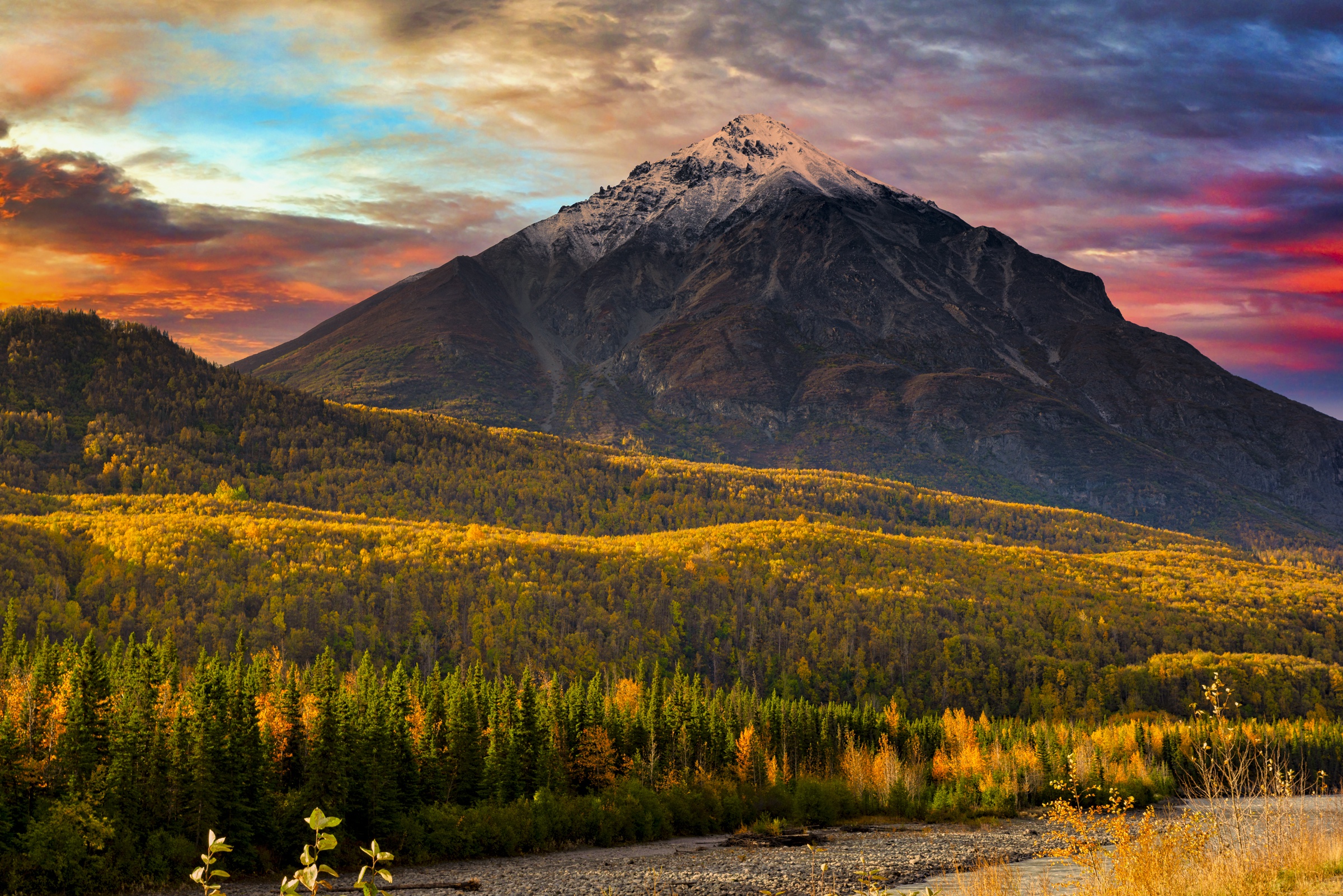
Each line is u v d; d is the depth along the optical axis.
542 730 108.88
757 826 111.38
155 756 77.50
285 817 82.88
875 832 110.50
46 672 86.12
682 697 132.00
